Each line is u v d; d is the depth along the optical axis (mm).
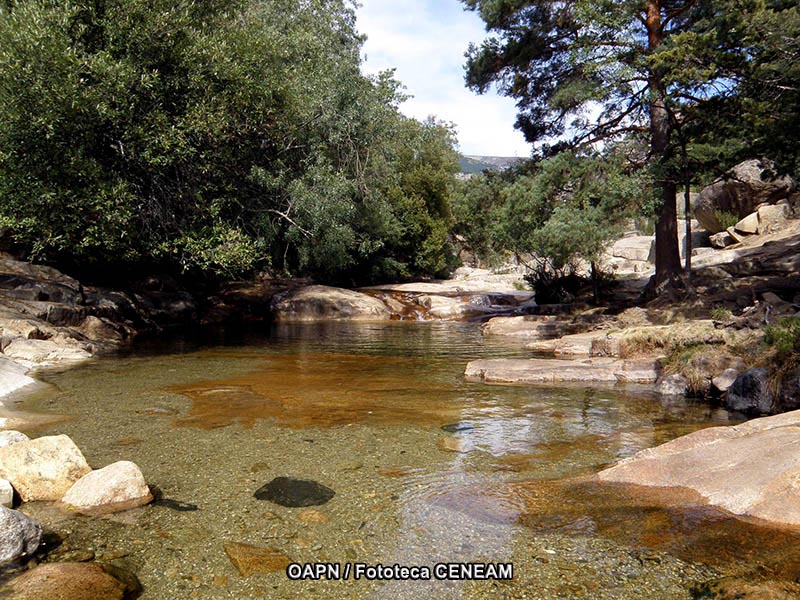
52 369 9117
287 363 10188
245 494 3963
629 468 4238
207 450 4949
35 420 5867
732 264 16875
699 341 8266
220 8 13508
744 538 3174
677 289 14227
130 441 5195
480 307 22969
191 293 20297
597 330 13727
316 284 25688
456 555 3113
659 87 13203
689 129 13023
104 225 10281
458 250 45438
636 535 3268
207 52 11875
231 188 14039
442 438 5406
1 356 8938
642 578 2834
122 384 7934
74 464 4039
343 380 8477
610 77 13445
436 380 8547
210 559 3068
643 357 9102
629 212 12852
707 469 3998
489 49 16844
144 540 3271
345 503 3814
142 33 10875
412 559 3072
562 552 3113
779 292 12023
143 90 11008
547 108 15461
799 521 3266
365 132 17531
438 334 16047
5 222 9875
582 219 12930
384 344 13469
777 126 11375
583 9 13414
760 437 4250
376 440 5316
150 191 12273
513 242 15133
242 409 6516
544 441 5316
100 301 13844
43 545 3189
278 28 19656
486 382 8398
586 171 13930
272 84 13844
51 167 9867
